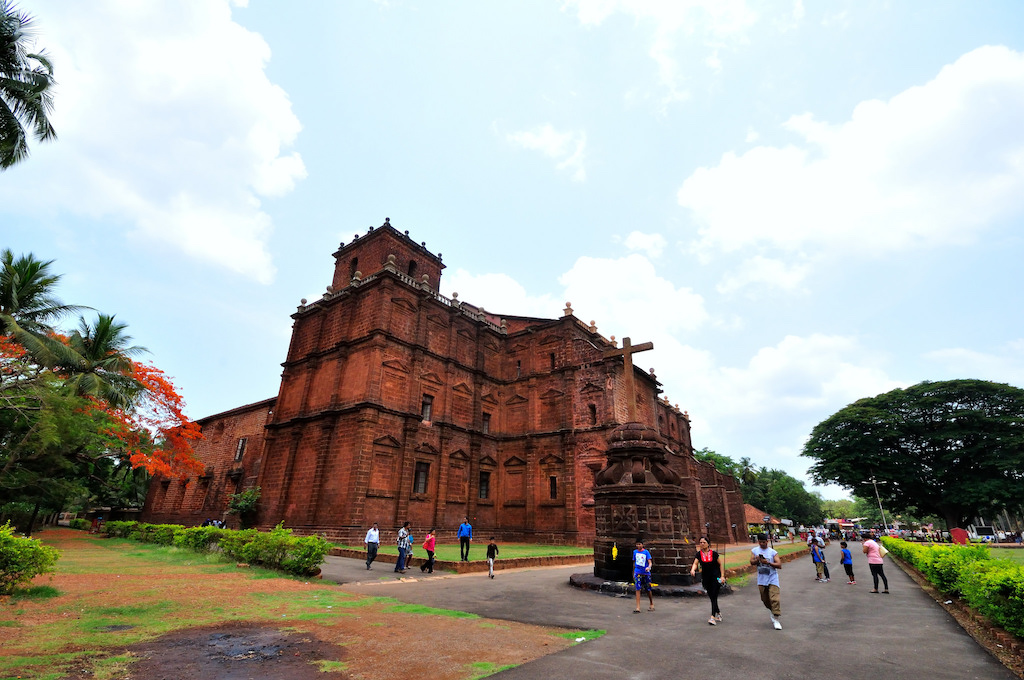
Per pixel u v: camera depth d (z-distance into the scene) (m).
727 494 48.41
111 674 6.04
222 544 19.28
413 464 31.77
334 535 27.39
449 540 32.53
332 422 31.42
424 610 10.59
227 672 6.29
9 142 17.62
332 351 34.12
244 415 42.97
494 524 36.66
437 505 32.81
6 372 22.97
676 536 14.78
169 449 31.06
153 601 10.60
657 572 14.44
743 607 11.93
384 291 33.12
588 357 37.31
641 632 9.01
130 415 28.89
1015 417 50.91
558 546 32.44
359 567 18.70
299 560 15.39
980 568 10.53
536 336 41.03
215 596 11.49
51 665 6.27
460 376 37.69
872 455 55.03
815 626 9.71
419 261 40.34
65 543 29.22
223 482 41.22
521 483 37.12
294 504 31.33
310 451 32.12
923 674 6.56
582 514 33.50
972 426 52.28
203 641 7.72
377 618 9.66
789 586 16.91
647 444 15.89
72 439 25.81
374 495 29.00
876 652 7.70
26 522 31.73
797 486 103.44
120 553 22.42
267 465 34.72
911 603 12.88
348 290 35.25
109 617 9.03
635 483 15.33
